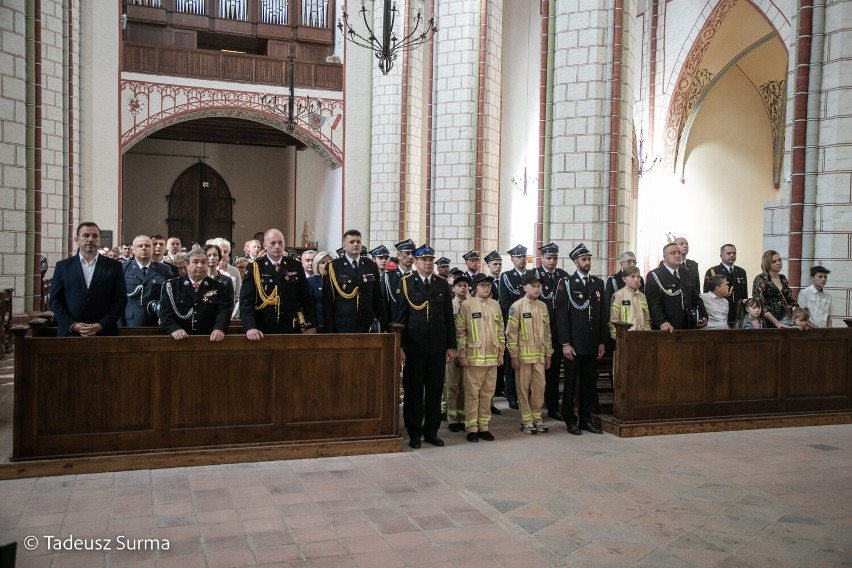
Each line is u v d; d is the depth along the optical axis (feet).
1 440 18.03
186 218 79.97
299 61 62.80
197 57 59.47
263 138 77.15
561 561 12.30
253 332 17.78
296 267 19.58
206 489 15.57
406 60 62.13
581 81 30.48
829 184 26.58
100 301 18.20
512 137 63.00
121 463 16.65
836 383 23.80
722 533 13.64
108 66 55.98
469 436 20.65
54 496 14.87
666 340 21.79
